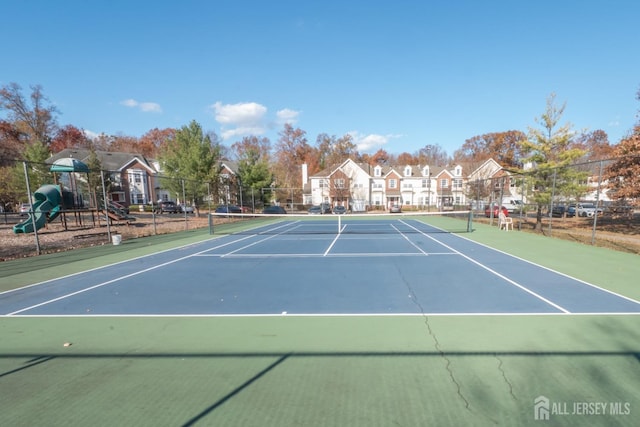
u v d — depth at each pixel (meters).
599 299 5.89
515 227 20.33
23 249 13.12
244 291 6.88
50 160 35.28
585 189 15.98
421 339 4.33
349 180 47.00
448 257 10.23
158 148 67.94
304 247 12.91
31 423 2.83
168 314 5.54
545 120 17.44
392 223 25.06
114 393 3.25
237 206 33.03
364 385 3.29
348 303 5.94
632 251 11.01
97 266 9.75
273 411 2.91
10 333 4.84
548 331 4.50
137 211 43.62
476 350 3.97
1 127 47.84
